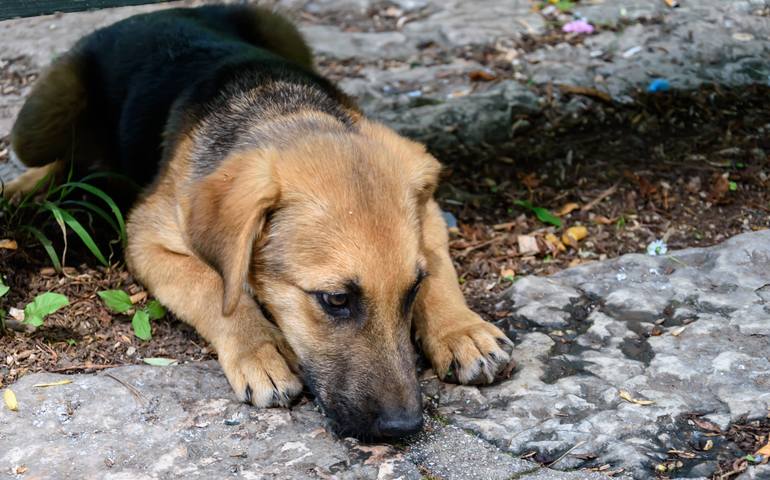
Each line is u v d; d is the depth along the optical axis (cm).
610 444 157
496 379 164
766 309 170
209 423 159
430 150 201
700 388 162
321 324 158
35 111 187
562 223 188
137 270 174
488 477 154
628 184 194
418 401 155
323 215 158
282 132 166
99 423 159
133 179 183
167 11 195
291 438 158
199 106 175
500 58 227
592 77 215
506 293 176
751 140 201
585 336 169
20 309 173
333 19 253
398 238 157
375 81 217
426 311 167
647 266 178
